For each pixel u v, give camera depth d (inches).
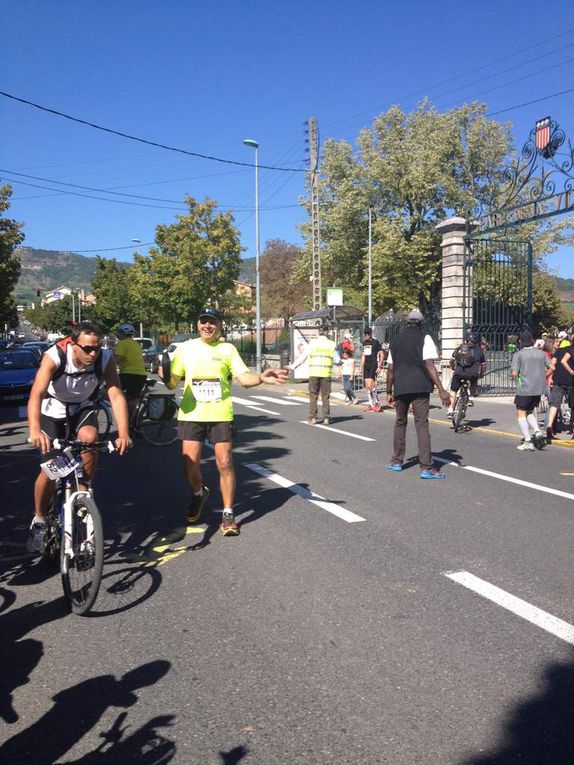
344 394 789.9
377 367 612.1
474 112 1387.8
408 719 113.3
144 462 361.1
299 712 116.1
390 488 287.3
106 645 143.6
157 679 128.6
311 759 103.3
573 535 217.0
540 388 384.8
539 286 1963.6
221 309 1542.8
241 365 219.3
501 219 624.1
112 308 2418.8
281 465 340.8
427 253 1339.8
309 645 141.1
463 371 470.3
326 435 451.8
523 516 240.4
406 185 1366.9
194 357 218.5
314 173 1159.6
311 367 511.2
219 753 105.3
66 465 166.4
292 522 234.4
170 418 422.9
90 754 106.0
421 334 308.7
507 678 126.6
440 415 572.4
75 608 159.5
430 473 308.2
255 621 153.6
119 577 184.4
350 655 136.3
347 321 919.0
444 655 135.8
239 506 258.7
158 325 1930.4
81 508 164.2
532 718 113.3
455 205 1359.5
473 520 235.1
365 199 1389.0
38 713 118.0
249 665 133.1
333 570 185.6
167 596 169.9
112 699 122.0
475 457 366.0
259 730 111.2
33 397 171.2
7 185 1131.3
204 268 1408.7
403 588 171.8
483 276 706.2
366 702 118.7
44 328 4018.2
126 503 267.1
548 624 149.9
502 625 149.6
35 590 177.3
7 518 250.8
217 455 220.4
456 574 181.3
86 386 183.8
